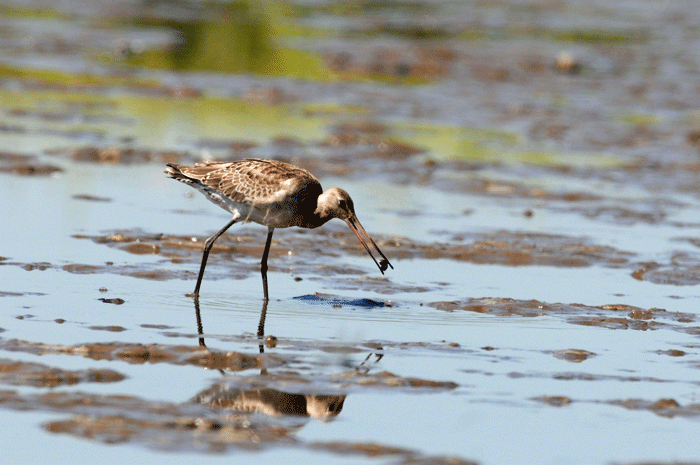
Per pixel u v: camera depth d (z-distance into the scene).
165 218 17.62
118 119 26.75
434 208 19.77
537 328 12.48
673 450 8.71
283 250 15.99
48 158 21.92
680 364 11.16
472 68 37.31
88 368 9.95
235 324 11.91
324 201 13.32
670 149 26.64
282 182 13.02
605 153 26.05
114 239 15.76
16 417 8.70
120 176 21.00
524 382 10.34
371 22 47.50
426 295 13.91
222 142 24.53
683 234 18.52
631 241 17.78
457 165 23.77
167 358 10.45
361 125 27.34
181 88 31.12
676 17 55.16
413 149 24.83
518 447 8.68
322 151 24.34
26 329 11.12
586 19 52.41
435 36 43.97
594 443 8.81
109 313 12.01
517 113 30.56
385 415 9.27
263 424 8.90
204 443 8.41
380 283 14.38
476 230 18.00
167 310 12.35
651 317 13.19
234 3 52.19
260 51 38.66
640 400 9.90
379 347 11.30
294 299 13.32
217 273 14.45
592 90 34.69
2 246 14.92
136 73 33.56
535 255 16.45
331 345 11.25
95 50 37.06
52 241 15.44
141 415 8.88
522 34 45.91
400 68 36.50
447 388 10.05
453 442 8.73
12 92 29.09
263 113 28.88
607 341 12.00
